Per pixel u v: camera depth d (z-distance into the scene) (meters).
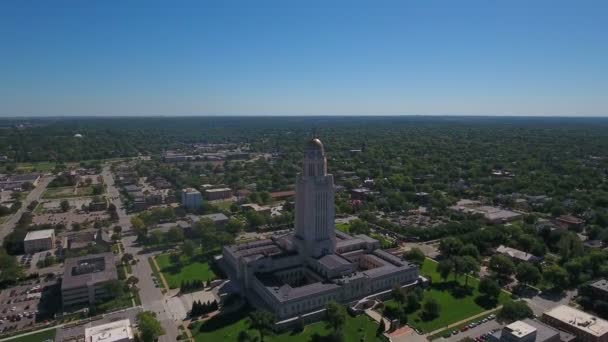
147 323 190.00
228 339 198.50
